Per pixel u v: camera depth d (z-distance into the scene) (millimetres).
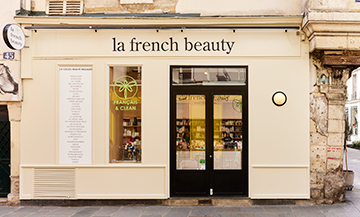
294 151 5391
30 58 5438
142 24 5434
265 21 5344
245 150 5516
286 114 5406
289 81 5406
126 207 5332
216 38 5469
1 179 5695
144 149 5457
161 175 5445
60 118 5508
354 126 22656
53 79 5492
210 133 5562
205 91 5594
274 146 5406
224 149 5586
